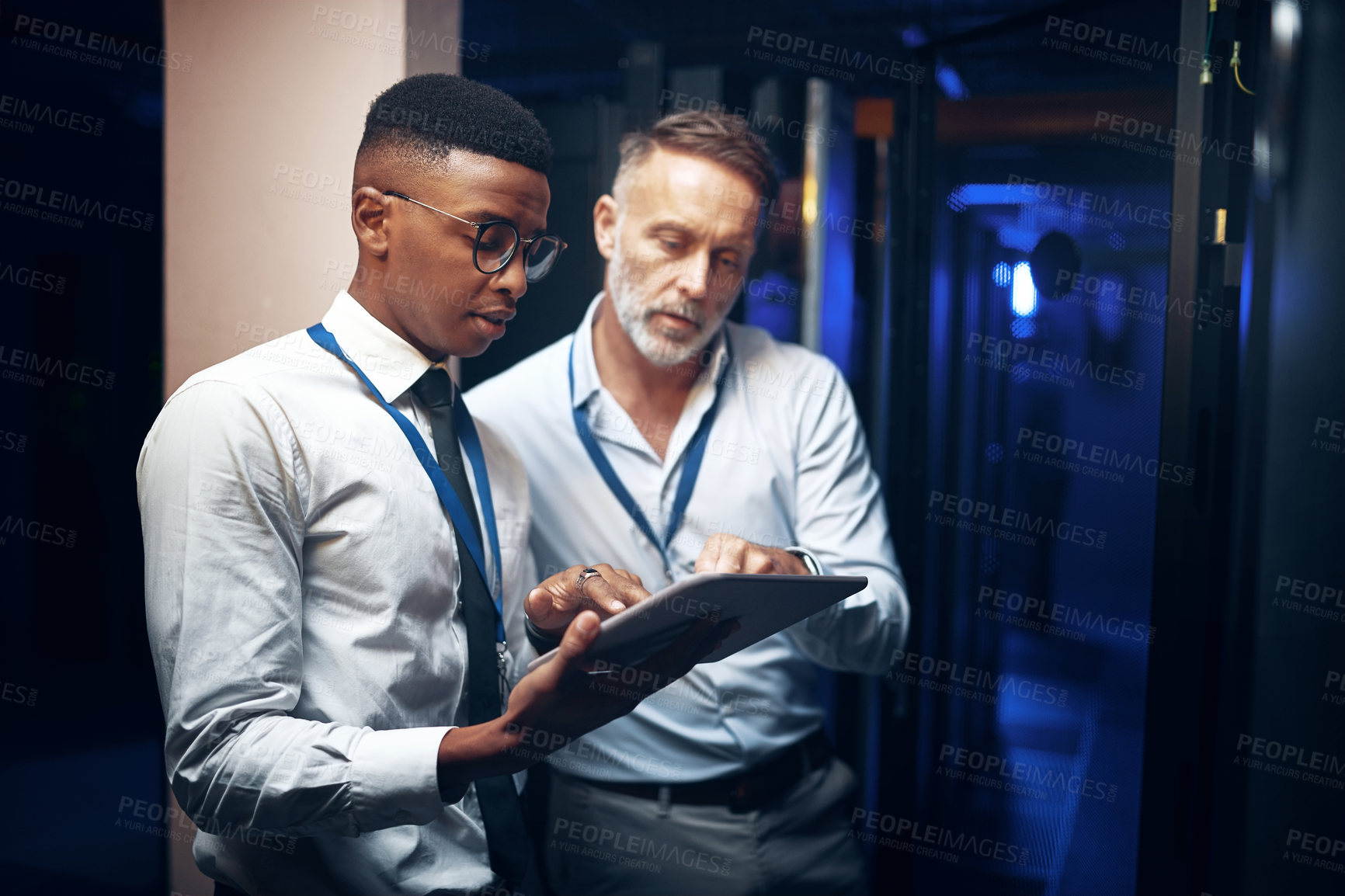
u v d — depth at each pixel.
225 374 0.97
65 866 2.38
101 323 3.49
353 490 1.01
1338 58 1.60
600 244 1.69
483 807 1.13
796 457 1.77
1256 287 1.67
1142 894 1.58
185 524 0.90
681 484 1.66
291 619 0.95
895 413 2.23
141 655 3.52
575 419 1.67
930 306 2.14
